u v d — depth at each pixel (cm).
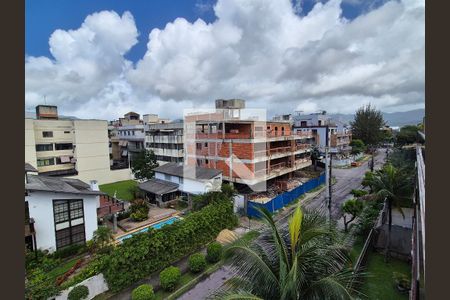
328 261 574
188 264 1334
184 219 1538
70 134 3491
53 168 3359
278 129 3133
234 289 576
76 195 1557
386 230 1576
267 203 2083
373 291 1099
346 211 1670
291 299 509
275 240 582
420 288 747
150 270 1261
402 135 4228
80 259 1446
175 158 3766
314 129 4766
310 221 607
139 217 2020
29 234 1353
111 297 1114
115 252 1162
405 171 1486
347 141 5538
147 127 4397
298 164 3228
